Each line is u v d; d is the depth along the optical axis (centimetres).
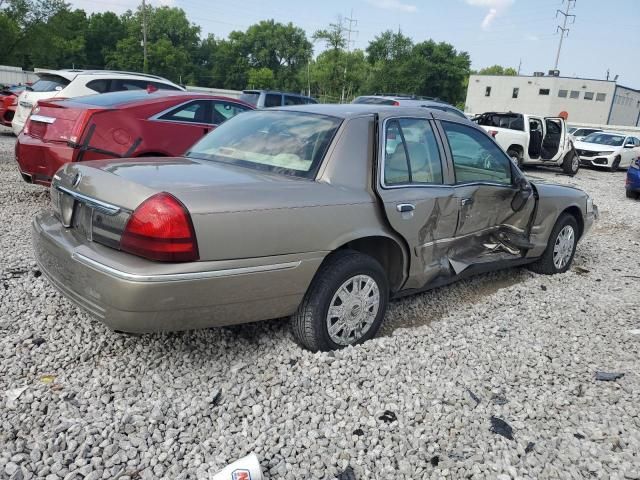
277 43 10275
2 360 324
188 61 10006
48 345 345
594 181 1700
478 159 461
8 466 239
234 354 348
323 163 349
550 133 1766
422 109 429
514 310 470
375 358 352
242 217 293
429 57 7781
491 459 269
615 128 3891
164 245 274
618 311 485
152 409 287
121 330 285
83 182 315
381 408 303
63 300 405
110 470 243
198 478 244
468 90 6919
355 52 7919
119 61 8681
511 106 6619
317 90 8150
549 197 541
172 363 333
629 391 342
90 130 616
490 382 341
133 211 280
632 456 279
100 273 280
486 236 480
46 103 651
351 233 344
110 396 296
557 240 571
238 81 10475
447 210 416
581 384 348
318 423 287
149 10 9638
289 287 320
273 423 285
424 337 392
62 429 266
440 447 276
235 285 296
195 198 284
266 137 385
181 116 721
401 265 390
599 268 637
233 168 355
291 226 312
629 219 1012
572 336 423
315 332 343
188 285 279
